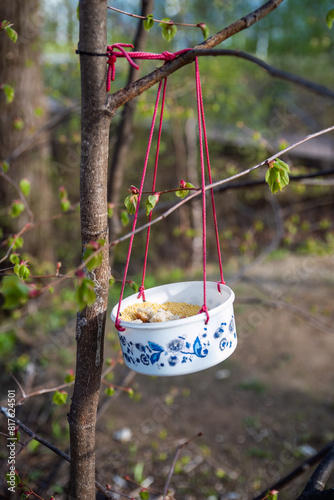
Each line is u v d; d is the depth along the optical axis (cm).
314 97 1173
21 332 558
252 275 830
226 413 464
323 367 536
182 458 396
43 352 530
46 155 600
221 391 502
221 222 984
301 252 960
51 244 618
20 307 545
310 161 1002
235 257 938
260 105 949
